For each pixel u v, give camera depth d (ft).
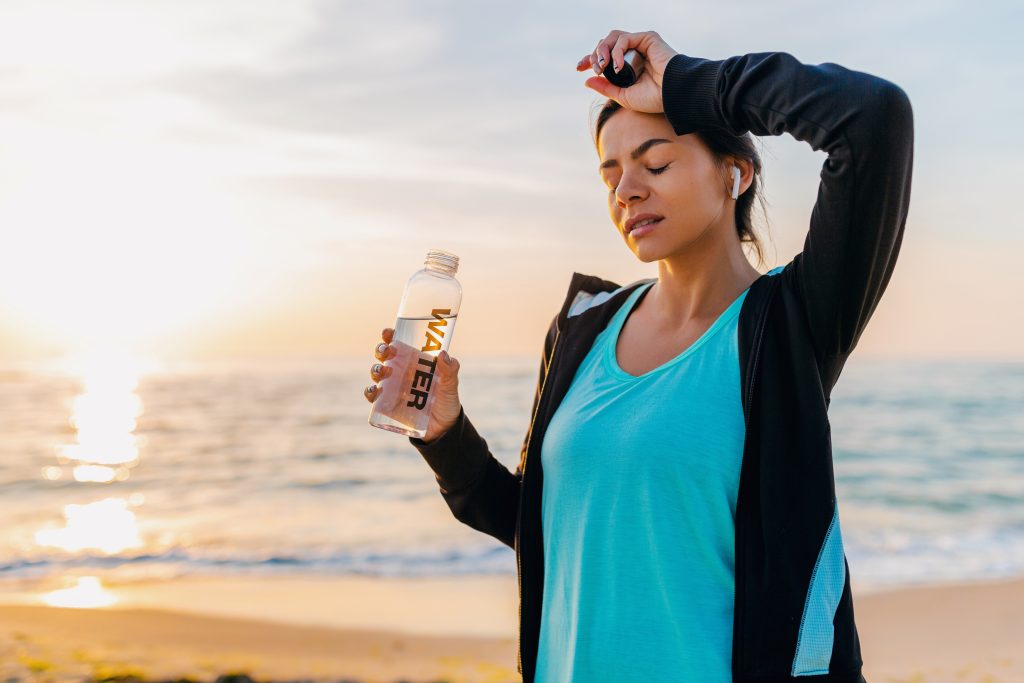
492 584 33.99
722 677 4.52
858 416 107.76
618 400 5.01
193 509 56.75
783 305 4.81
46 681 21.53
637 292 5.55
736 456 4.66
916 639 26.43
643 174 5.08
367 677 22.29
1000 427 98.22
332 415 113.80
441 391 5.56
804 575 4.40
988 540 44.65
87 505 58.59
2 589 34.14
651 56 5.04
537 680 5.29
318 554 40.98
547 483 5.26
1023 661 24.31
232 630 27.04
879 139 4.29
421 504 57.88
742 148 5.08
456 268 5.64
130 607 29.96
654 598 4.71
